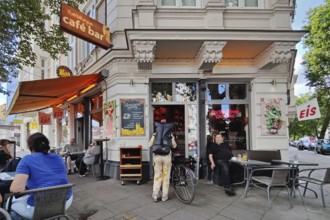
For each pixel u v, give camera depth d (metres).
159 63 7.16
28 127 23.56
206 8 6.31
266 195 5.49
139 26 6.21
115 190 5.86
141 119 7.03
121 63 7.14
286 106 7.17
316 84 22.05
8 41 7.33
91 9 9.44
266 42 6.19
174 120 7.41
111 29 7.60
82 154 8.74
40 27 7.84
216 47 6.06
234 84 7.57
